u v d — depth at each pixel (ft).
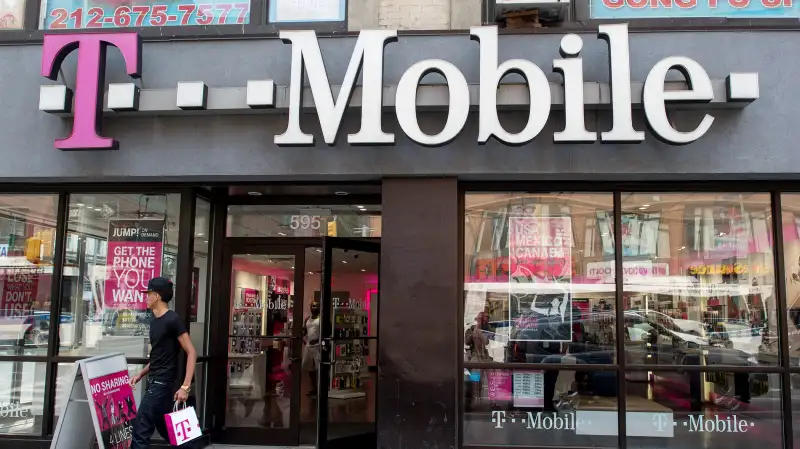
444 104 17.80
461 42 18.58
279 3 20.07
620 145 17.99
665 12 19.29
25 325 20.74
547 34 18.45
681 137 16.81
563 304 19.15
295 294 22.45
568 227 19.43
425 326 17.98
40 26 20.59
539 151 18.10
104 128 19.22
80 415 15.85
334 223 22.72
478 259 19.33
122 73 19.24
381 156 18.44
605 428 18.58
